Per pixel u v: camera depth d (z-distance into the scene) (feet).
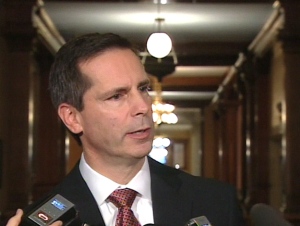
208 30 38.01
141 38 39.45
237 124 57.21
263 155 39.91
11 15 29.96
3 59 29.58
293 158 30.32
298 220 29.55
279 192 38.83
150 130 5.20
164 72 35.78
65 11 32.81
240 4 31.24
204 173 78.13
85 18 34.45
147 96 5.25
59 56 5.38
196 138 92.84
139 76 5.15
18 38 30.25
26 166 30.09
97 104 5.13
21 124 30.30
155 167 5.72
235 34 39.06
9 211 29.37
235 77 51.88
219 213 5.52
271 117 38.27
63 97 5.37
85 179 5.47
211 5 31.65
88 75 5.14
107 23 35.70
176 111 87.25
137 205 5.40
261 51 39.32
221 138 66.23
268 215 7.70
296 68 30.58
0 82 28.96
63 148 42.45
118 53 5.17
